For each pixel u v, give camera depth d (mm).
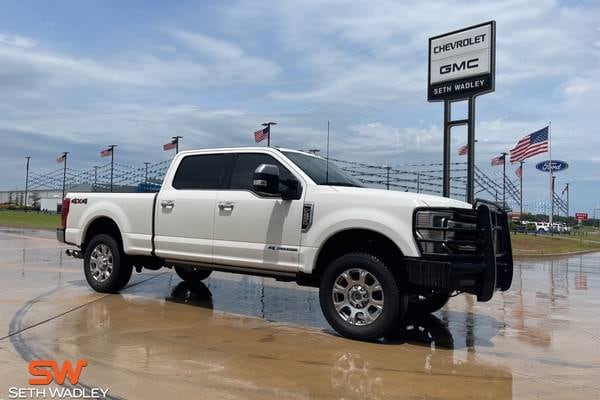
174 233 7488
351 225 5973
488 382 4664
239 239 6844
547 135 35656
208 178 7391
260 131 27938
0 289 8680
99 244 8477
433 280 5543
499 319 7574
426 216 5668
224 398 4125
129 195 8133
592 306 9047
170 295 8477
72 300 7816
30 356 5078
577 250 31281
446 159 16062
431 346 5859
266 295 8742
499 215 6594
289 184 6473
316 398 4172
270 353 5367
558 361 5387
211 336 5984
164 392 4223
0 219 41781
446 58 16141
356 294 5945
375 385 4500
